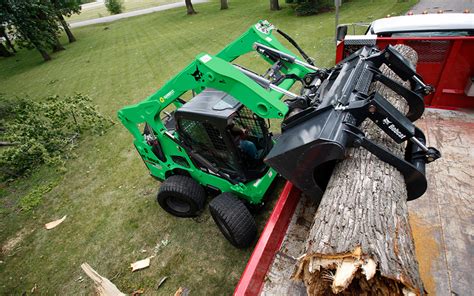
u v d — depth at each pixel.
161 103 3.50
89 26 31.97
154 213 4.72
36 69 18.03
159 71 11.93
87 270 3.39
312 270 1.71
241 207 3.44
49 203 5.56
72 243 4.53
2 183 6.55
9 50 26.88
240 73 2.71
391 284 1.61
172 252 3.99
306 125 2.27
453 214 3.06
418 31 4.69
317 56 9.16
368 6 14.15
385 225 1.81
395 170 2.20
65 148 7.34
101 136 7.60
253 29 3.68
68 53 20.55
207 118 3.10
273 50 3.62
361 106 2.13
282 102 2.57
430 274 2.59
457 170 3.53
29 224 5.15
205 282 3.54
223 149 3.37
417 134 2.36
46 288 3.94
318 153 2.04
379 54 3.06
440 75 4.48
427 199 3.25
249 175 3.52
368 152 2.37
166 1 43.12
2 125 8.94
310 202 2.96
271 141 3.91
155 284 3.63
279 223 2.53
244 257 3.71
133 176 5.78
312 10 14.65
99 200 5.32
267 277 2.40
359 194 2.03
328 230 1.84
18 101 11.02
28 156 6.82
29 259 4.43
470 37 4.02
